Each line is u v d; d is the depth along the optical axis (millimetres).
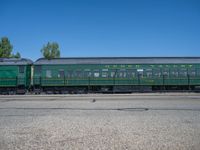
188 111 12664
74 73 31750
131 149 5922
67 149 5961
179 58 32656
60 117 10844
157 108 13945
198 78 31734
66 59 32469
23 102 18266
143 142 6523
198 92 31719
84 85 31609
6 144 6426
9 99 21422
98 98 21719
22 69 31359
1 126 8836
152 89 31906
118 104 16234
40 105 16016
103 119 10195
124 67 31875
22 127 8617
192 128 8297
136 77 31672
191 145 6250
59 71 31750
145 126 8648
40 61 32156
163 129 8141
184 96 23516
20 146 6227
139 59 32438
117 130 8008
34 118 10633
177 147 6078
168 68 31859
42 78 31547
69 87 31688
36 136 7277
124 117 10711
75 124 9102
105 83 31625
